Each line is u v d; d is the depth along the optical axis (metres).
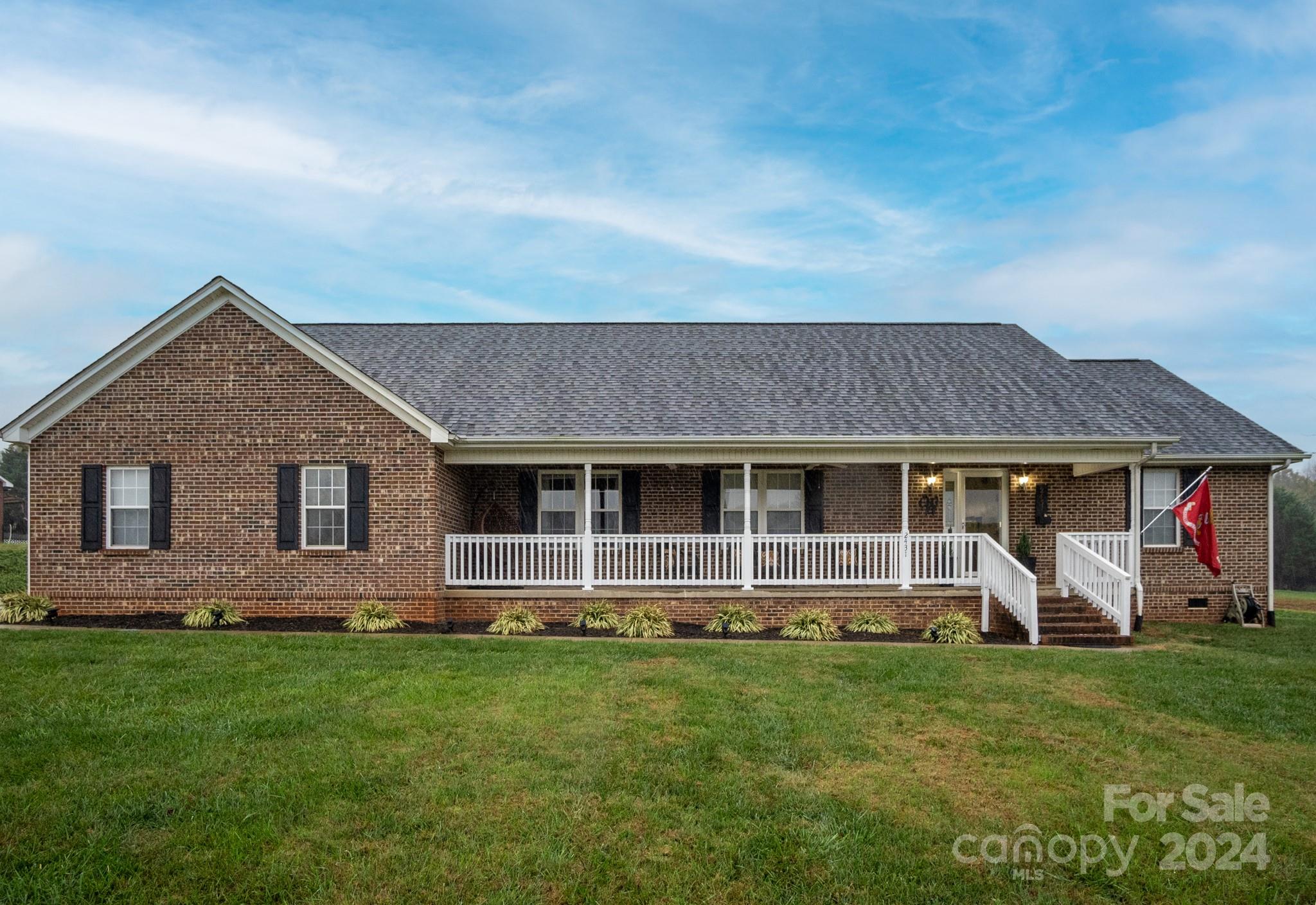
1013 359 19.03
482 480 17.08
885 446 15.27
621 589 15.07
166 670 9.77
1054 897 5.19
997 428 15.58
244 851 5.38
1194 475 17.94
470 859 5.37
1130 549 15.91
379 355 18.44
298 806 6.01
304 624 13.73
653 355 18.72
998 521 17.81
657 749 7.33
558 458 15.16
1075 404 16.73
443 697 8.74
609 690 9.16
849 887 5.21
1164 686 10.00
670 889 5.13
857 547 16.44
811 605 14.88
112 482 14.43
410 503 14.31
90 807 5.89
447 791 6.32
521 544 15.17
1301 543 52.59
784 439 14.92
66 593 14.22
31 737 7.25
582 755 7.14
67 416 14.37
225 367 14.40
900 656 11.47
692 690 9.24
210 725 7.64
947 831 5.99
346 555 14.31
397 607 14.26
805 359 18.69
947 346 19.73
